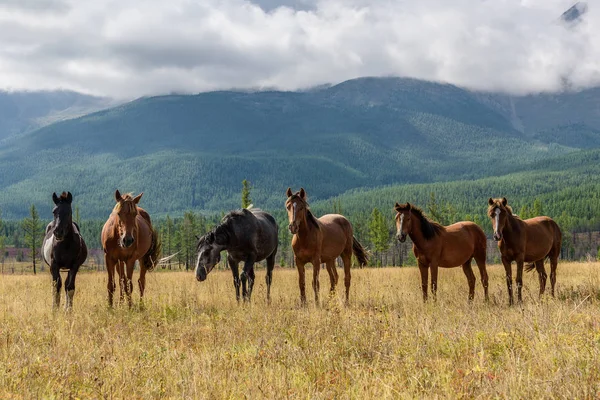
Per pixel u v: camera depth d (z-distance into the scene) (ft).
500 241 49.62
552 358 21.85
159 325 34.40
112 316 37.78
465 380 20.18
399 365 22.77
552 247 54.24
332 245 50.65
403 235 45.42
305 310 38.81
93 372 22.53
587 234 485.97
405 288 54.54
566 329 27.58
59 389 20.29
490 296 49.01
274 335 29.63
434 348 26.25
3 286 65.98
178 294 47.57
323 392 19.62
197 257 48.70
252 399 19.11
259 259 51.42
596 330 27.43
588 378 19.60
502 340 25.79
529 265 54.80
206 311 41.91
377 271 91.86
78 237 44.65
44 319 35.58
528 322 29.17
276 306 42.22
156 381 21.31
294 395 19.43
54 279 43.86
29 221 265.95
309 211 47.16
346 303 44.70
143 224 48.44
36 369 22.56
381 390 19.65
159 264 51.88
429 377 20.84
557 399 18.26
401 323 30.60
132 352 26.40
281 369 22.63
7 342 28.43
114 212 43.24
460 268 84.53
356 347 26.40
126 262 45.01
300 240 46.83
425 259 46.78
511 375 19.75
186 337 31.01
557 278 67.15
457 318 33.94
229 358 24.76
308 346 26.63
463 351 25.48
